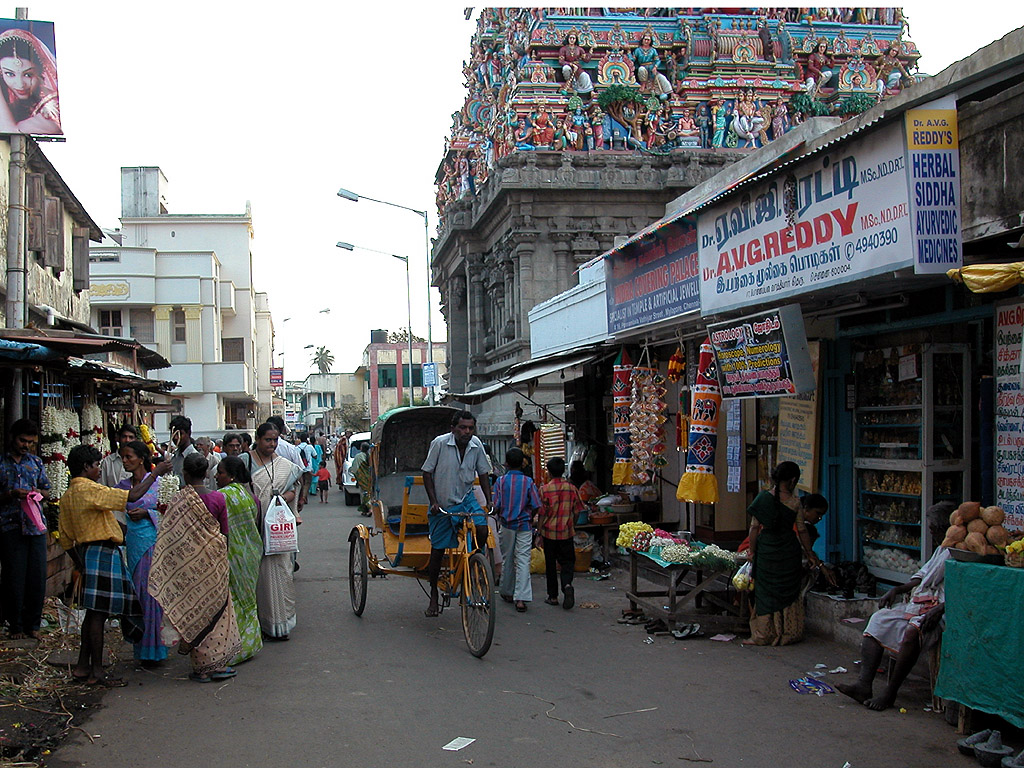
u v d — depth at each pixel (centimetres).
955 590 512
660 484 1223
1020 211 546
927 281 643
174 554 632
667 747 497
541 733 521
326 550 1403
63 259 1352
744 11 2594
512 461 935
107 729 530
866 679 570
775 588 723
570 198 2406
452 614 891
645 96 2530
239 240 4144
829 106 2592
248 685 627
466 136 3030
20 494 755
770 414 984
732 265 809
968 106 588
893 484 787
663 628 793
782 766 468
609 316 1196
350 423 6306
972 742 479
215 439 2389
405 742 505
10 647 728
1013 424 621
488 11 2823
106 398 1416
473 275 2992
